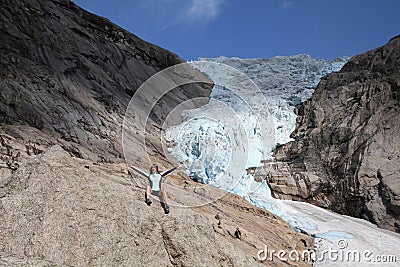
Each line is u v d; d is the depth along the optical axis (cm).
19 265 744
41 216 847
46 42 2088
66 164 962
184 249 919
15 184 915
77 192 898
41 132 1545
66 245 827
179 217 962
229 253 982
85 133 1697
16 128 1487
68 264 807
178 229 938
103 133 1777
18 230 833
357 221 2012
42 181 897
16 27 2006
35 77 1822
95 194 911
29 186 891
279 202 2078
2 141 1371
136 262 870
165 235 927
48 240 823
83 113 1817
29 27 2067
